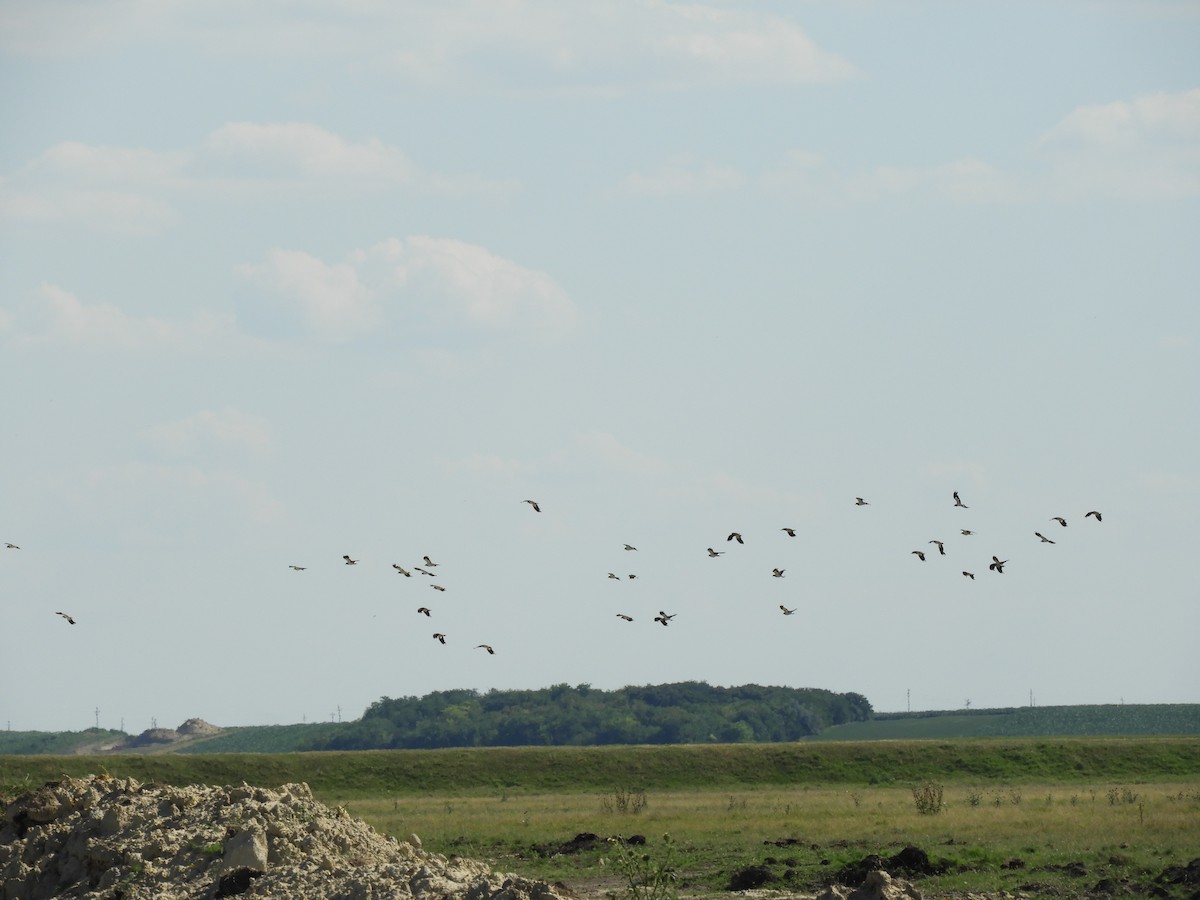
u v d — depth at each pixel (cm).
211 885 4434
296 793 5134
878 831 7844
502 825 8850
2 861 4922
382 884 4191
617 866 5012
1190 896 5109
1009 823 7838
